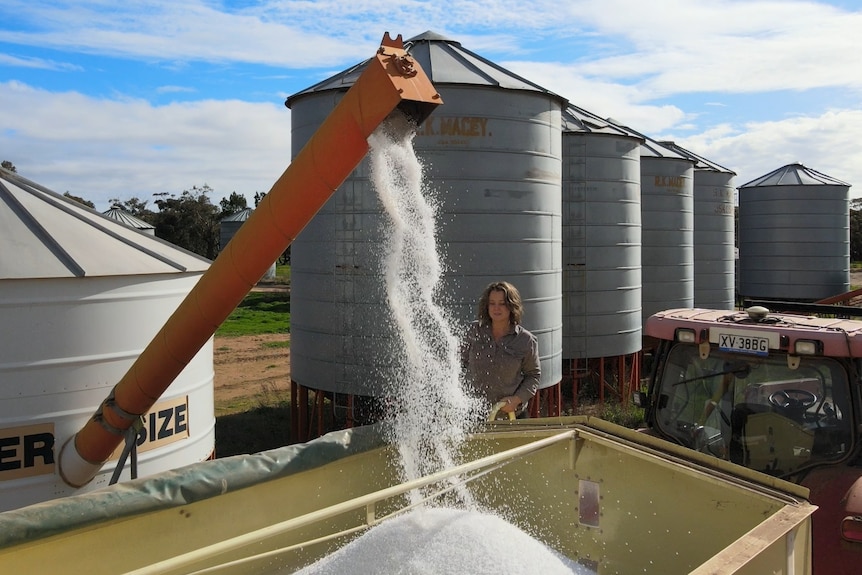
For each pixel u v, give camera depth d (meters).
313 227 7.61
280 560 2.90
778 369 3.87
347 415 7.46
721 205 15.95
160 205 43.28
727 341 3.95
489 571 2.59
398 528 2.82
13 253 4.52
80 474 4.54
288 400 11.46
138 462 4.93
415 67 2.75
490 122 7.42
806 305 4.84
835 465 3.63
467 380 4.35
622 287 10.87
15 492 4.42
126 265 4.88
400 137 2.86
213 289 3.33
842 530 3.37
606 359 11.40
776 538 2.29
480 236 7.41
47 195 5.53
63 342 4.55
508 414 4.15
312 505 3.01
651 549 3.03
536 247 7.79
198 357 5.48
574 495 3.28
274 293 30.84
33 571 2.30
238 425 9.91
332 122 2.80
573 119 10.84
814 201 19.73
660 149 13.53
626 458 3.12
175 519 2.62
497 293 4.30
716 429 4.04
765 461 3.84
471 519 2.93
